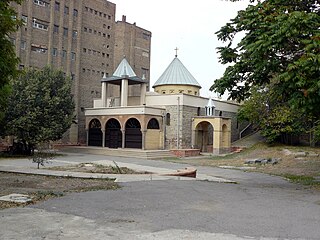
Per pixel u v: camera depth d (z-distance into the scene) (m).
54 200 9.48
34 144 33.75
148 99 44.22
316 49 11.48
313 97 12.01
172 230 6.60
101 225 6.88
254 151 37.28
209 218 7.69
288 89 13.41
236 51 15.30
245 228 6.85
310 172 23.55
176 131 41.62
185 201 9.77
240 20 14.57
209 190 12.23
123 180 14.56
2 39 10.63
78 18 53.16
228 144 43.31
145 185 12.94
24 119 31.44
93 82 56.34
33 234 6.17
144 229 6.65
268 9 13.58
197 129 43.97
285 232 6.60
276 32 12.08
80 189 11.70
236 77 15.33
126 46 71.12
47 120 33.44
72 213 7.90
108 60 59.34
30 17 46.12
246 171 24.70
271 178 20.08
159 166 27.25
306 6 14.05
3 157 32.50
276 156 32.94
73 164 24.14
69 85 36.19
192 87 51.09
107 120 43.22
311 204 9.80
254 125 44.69
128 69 46.16
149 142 40.41
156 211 8.31
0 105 12.62
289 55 13.34
